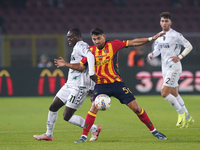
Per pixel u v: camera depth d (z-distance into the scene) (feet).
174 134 77.00
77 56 69.41
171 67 88.84
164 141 67.46
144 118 67.41
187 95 170.91
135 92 171.32
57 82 168.76
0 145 64.69
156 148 59.93
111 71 66.23
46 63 189.57
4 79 167.02
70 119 70.33
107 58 65.77
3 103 147.23
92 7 289.74
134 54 187.32
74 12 275.59
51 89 168.76
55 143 66.54
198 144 63.77
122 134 78.13
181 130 82.94
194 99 156.35
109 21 264.11
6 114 116.88
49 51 200.64
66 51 182.09
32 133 80.74
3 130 85.35
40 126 91.91
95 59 66.59
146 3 296.10
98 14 276.82
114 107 133.49
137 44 65.67
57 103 69.41
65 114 69.97
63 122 97.71
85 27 257.96
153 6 296.30
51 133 70.23
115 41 66.39
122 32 255.91
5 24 251.80
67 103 69.41
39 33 248.93
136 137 73.67
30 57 195.62
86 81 69.67
